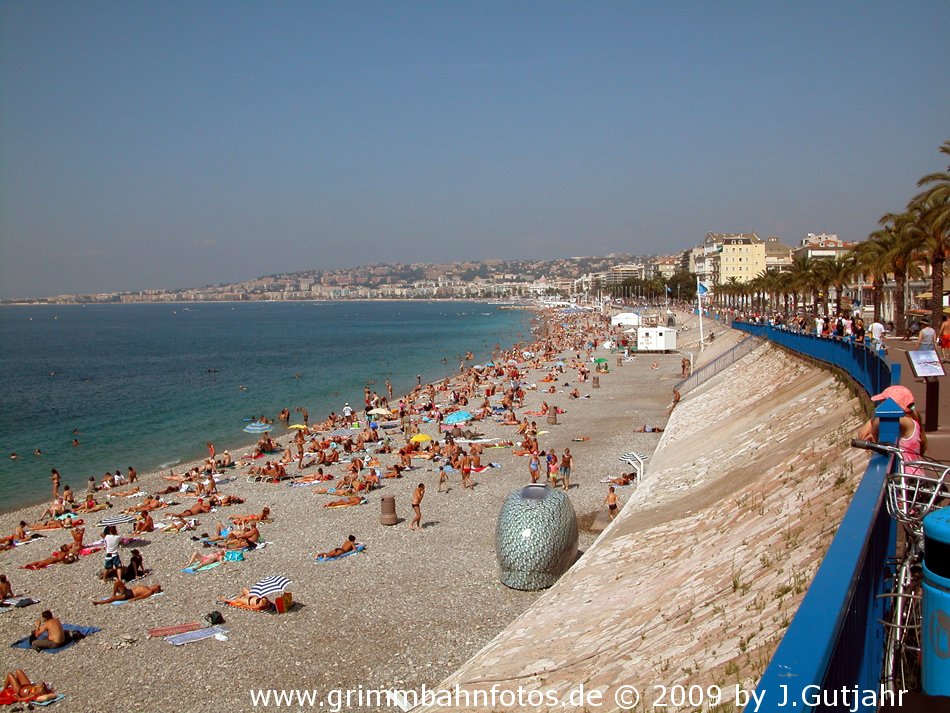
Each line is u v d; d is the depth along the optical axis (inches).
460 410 2301.9
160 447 2069.4
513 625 678.5
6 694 679.1
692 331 4709.6
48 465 1872.5
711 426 1414.9
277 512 1291.8
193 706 665.6
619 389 2677.2
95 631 831.7
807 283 3319.4
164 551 1104.2
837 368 1107.3
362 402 2908.5
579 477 1434.5
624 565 748.6
